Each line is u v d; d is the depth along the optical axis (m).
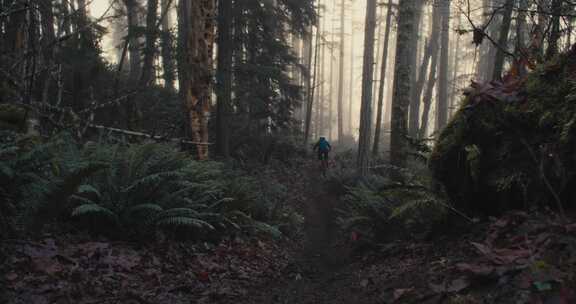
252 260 6.41
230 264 5.85
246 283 5.16
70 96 11.70
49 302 3.45
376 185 10.91
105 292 3.90
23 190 4.62
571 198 3.73
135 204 5.51
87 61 13.05
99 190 5.41
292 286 5.19
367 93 18.70
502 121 4.42
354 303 3.94
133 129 11.55
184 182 5.95
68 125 7.57
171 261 5.16
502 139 4.41
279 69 19.19
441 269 3.82
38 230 4.48
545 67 4.32
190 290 4.45
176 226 5.80
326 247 8.43
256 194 9.51
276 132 21.97
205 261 5.61
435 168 5.06
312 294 4.66
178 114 13.43
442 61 25.86
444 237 4.89
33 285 3.64
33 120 7.01
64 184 4.46
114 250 4.85
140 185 5.47
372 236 6.74
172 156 6.25
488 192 4.52
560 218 3.37
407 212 6.00
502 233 3.80
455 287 3.09
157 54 16.42
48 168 5.26
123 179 5.55
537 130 4.13
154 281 4.47
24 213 4.39
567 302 2.24
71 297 3.63
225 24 14.27
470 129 4.72
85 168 4.46
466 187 4.75
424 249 4.84
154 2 15.69
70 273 4.04
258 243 7.43
